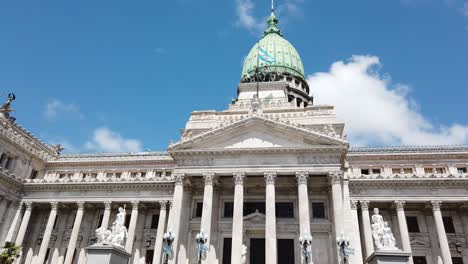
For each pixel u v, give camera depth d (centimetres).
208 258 4947
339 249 4325
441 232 5116
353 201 5453
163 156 6900
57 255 6031
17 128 6475
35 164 6894
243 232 5341
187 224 5266
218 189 5641
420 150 6225
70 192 6206
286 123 5206
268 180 4997
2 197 6022
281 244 5228
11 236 5978
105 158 7100
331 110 6384
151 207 6178
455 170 5931
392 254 3306
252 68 9938
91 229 6212
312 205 5422
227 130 5344
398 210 5347
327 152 5009
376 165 6206
